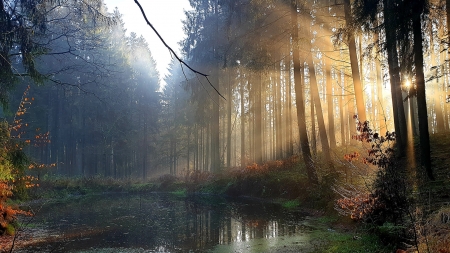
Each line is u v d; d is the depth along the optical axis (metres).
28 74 9.20
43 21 8.45
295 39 13.50
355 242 6.96
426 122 9.09
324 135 14.35
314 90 14.98
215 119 27.73
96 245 8.94
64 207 18.16
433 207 6.45
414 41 9.09
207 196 23.20
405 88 12.70
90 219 13.60
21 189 10.89
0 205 9.98
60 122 38.00
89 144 39.16
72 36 9.96
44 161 35.09
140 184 32.12
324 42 17.39
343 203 8.61
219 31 24.27
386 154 7.40
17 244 9.15
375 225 6.80
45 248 8.68
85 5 9.30
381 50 9.90
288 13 14.09
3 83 9.26
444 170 9.78
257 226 10.74
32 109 31.34
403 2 8.69
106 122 38.03
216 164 27.94
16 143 9.64
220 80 26.97
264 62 14.30
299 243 7.97
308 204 13.67
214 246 8.42
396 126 13.11
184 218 13.32
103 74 12.07
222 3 17.66
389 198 6.50
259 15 14.38
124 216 14.30
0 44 8.02
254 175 21.22
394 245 5.93
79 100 34.28
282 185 17.80
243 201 18.48
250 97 24.47
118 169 43.84
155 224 12.10
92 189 29.28
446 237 4.67
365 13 9.94
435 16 11.01
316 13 15.47
